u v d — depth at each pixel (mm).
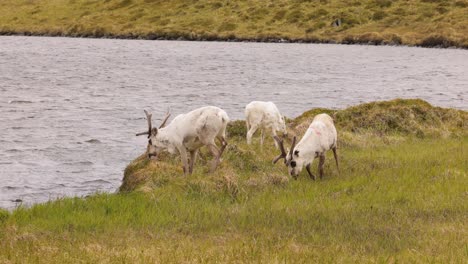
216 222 25469
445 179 31969
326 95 89625
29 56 152375
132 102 82812
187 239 23141
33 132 60250
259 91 94438
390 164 36406
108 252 21469
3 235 23656
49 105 79000
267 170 34781
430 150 40375
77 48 174250
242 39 185500
